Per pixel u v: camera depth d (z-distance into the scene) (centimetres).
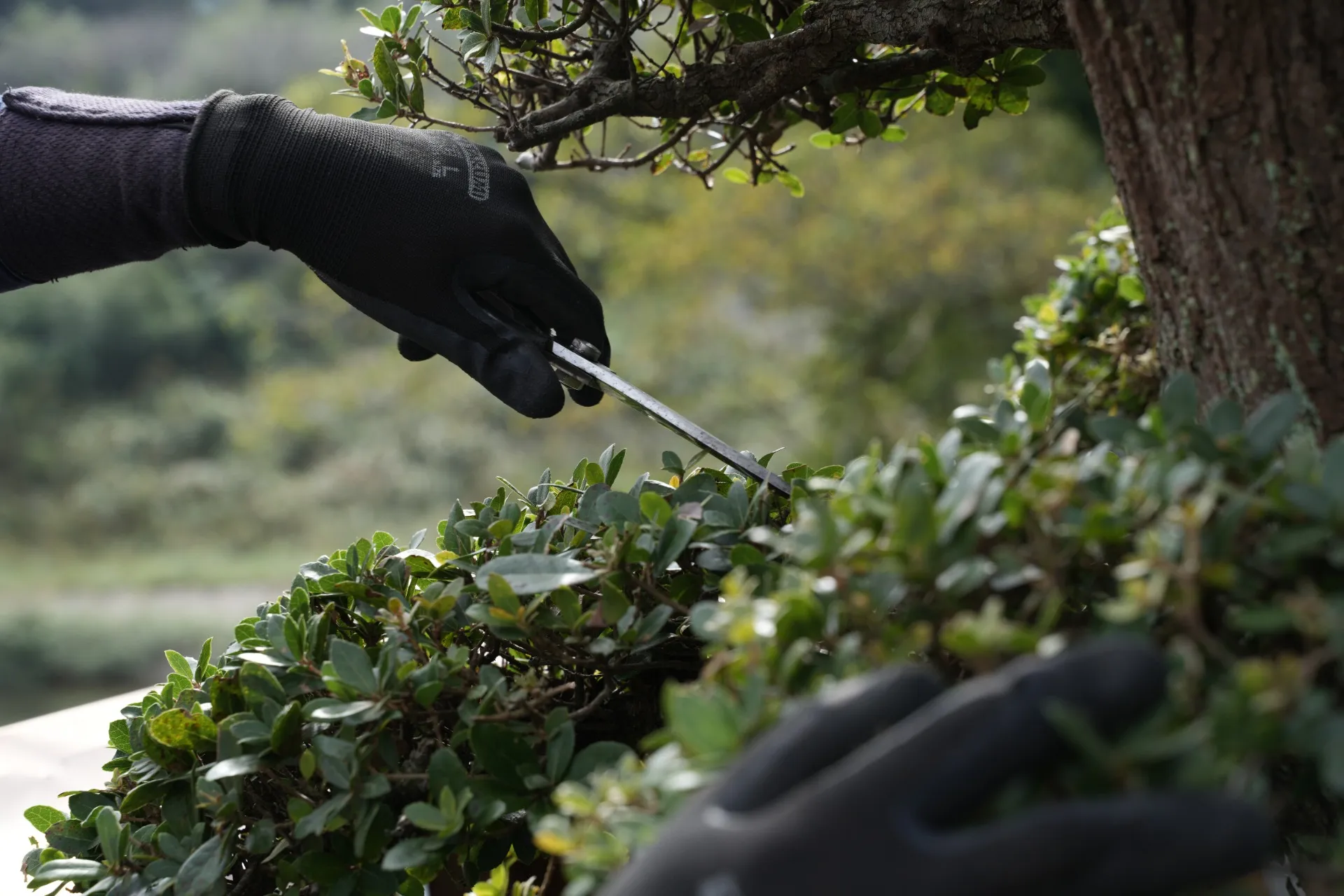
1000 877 40
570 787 61
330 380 984
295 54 1167
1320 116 57
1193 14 59
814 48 92
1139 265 69
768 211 661
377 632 83
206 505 999
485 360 92
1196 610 48
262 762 71
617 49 103
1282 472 52
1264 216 60
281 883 75
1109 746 43
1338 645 43
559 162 121
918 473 56
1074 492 53
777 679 52
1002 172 685
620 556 70
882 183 652
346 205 90
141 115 95
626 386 86
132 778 80
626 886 45
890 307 663
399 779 70
